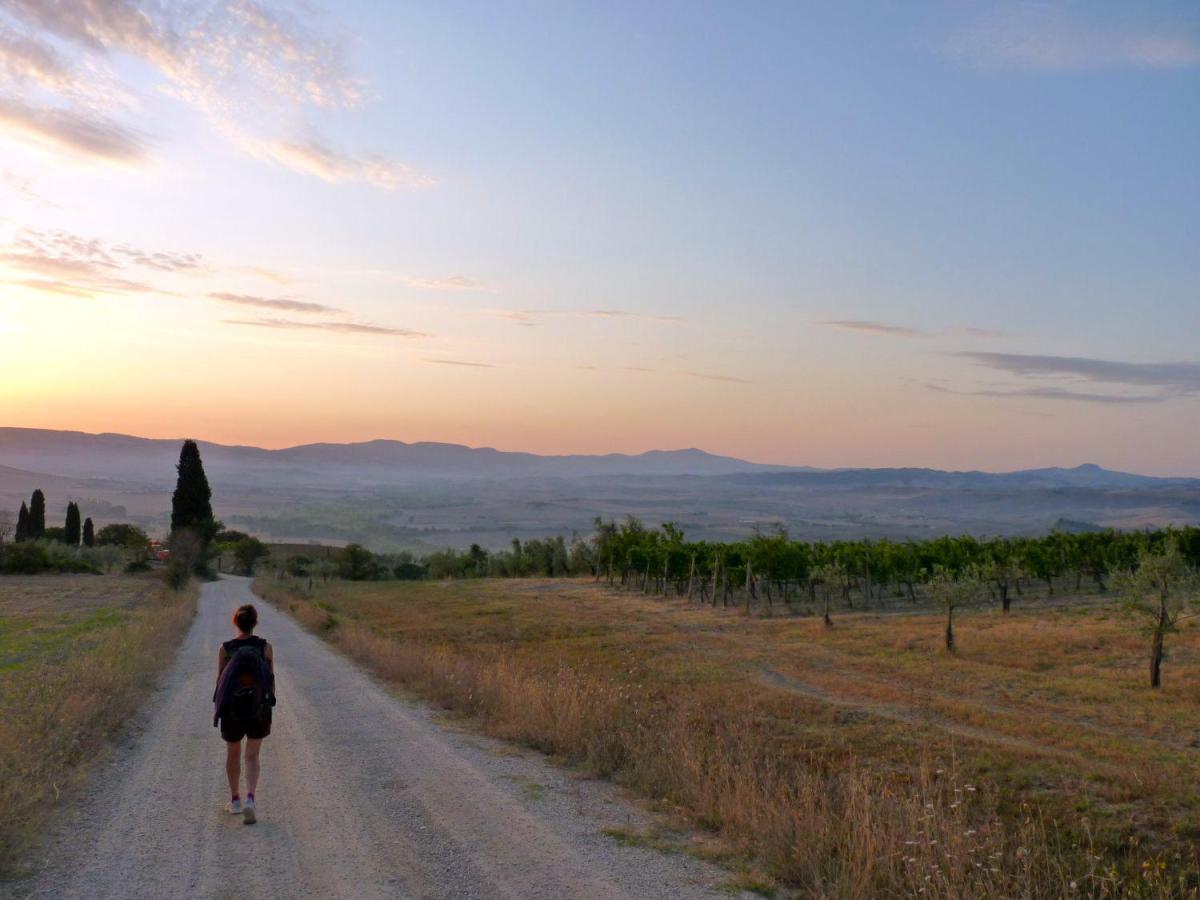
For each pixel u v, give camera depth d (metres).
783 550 61.44
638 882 6.15
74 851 6.66
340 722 12.89
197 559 85.81
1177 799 12.65
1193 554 54.00
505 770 9.65
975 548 61.81
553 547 106.31
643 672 28.20
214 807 8.00
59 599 54.12
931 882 5.96
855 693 24.50
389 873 6.23
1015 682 27.03
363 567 111.31
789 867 6.35
